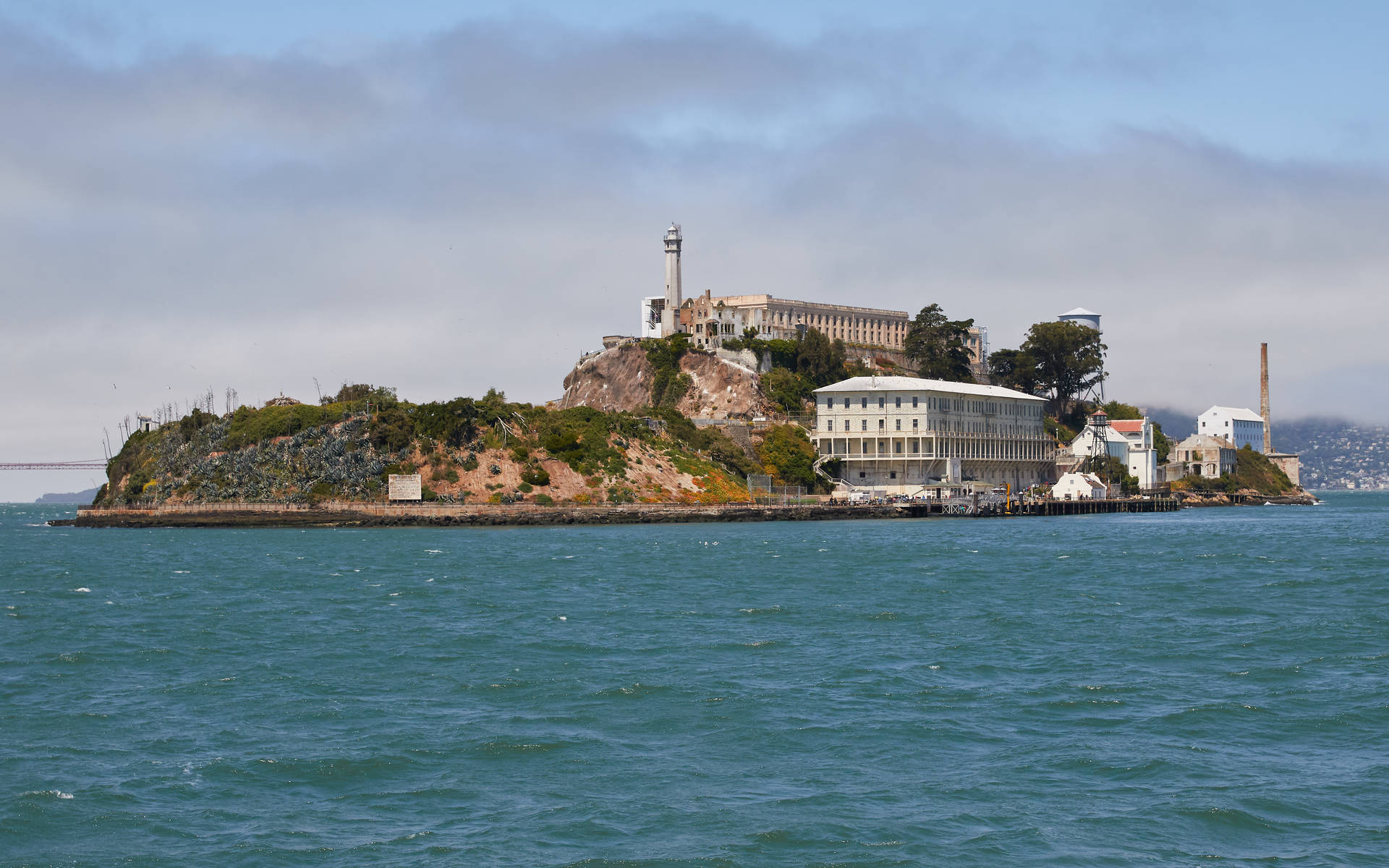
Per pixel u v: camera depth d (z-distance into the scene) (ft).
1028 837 140.05
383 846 139.13
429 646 255.09
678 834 141.90
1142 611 300.20
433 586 373.40
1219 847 137.28
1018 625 277.03
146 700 205.67
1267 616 289.33
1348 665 225.97
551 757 171.12
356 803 153.28
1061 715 190.80
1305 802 150.51
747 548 517.14
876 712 193.47
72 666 236.02
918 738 178.50
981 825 144.05
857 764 167.02
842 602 320.70
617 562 452.35
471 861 134.31
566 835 141.69
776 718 190.08
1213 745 173.99
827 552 492.95
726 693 205.98
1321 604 311.68
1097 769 163.84
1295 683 210.79
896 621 283.79
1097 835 140.56
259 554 522.88
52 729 186.80
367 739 180.14
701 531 653.71
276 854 136.87
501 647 253.24
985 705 197.67
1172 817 145.59
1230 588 351.25
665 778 161.89
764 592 346.13
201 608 326.03
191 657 245.45
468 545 561.02
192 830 144.25
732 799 153.58
